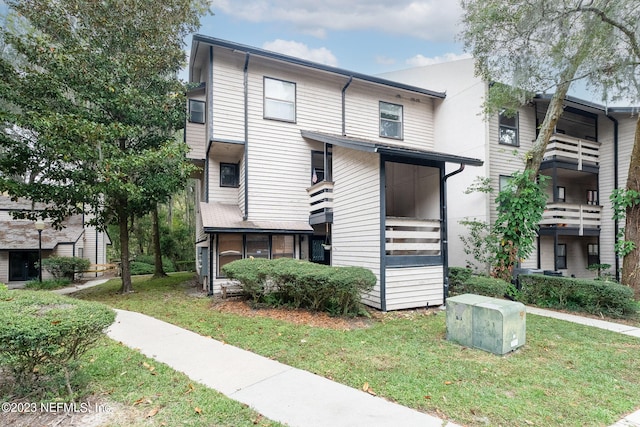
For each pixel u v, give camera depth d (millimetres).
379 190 7219
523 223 8750
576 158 12234
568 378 3717
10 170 8797
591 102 12031
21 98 8516
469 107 11367
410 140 12492
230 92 10023
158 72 10844
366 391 3289
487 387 3424
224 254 9672
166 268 21000
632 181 8477
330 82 11375
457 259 11336
